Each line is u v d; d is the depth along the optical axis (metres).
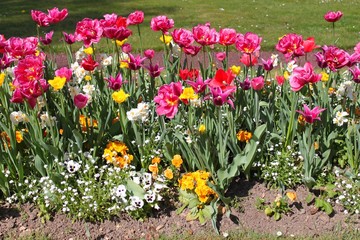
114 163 2.33
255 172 2.41
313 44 2.38
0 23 5.56
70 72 2.30
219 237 2.20
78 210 2.26
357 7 6.40
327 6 6.48
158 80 2.88
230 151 2.43
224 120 2.44
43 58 2.55
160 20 2.54
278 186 2.35
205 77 2.52
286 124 2.42
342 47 4.43
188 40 2.39
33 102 2.20
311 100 2.42
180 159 2.30
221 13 6.05
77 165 2.27
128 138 2.39
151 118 2.50
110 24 2.47
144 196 2.26
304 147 2.32
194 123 2.40
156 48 4.38
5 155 2.30
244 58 2.45
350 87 2.42
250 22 5.53
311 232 2.21
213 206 2.25
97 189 2.28
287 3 6.78
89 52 2.54
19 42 2.39
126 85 2.56
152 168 2.31
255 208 2.28
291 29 5.15
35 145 2.27
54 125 2.34
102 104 2.44
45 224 2.24
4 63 2.36
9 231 2.22
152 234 2.22
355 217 2.26
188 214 2.27
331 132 2.39
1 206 2.29
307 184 2.31
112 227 2.24
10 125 2.28
